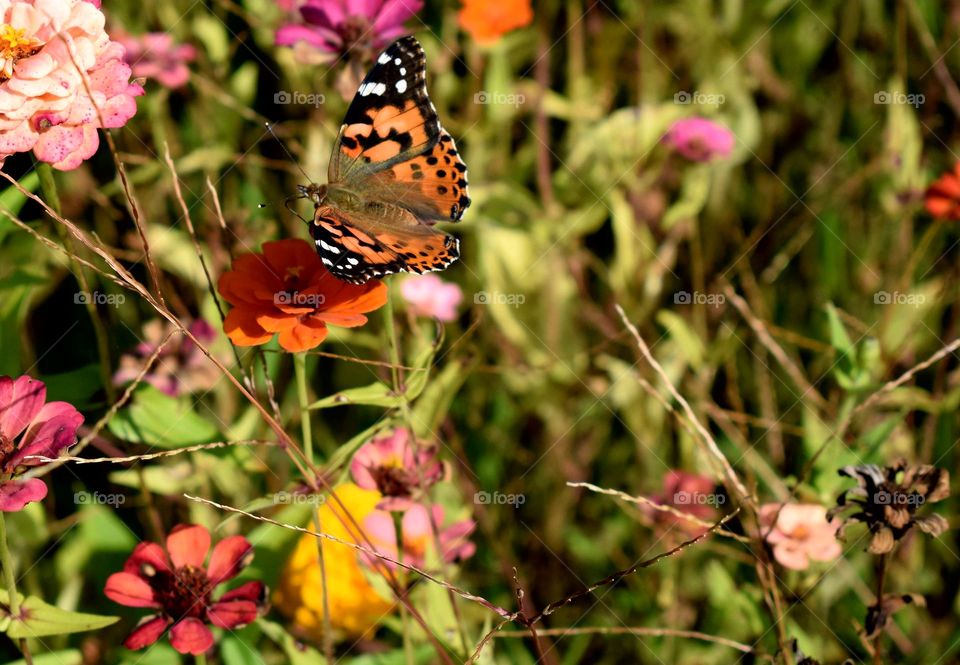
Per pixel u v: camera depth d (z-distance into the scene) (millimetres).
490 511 687
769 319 728
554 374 708
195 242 585
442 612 609
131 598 589
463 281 725
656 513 678
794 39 759
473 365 649
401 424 613
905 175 731
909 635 660
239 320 581
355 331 685
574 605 681
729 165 744
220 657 622
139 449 627
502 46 727
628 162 731
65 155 571
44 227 626
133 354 654
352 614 614
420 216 605
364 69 657
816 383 708
